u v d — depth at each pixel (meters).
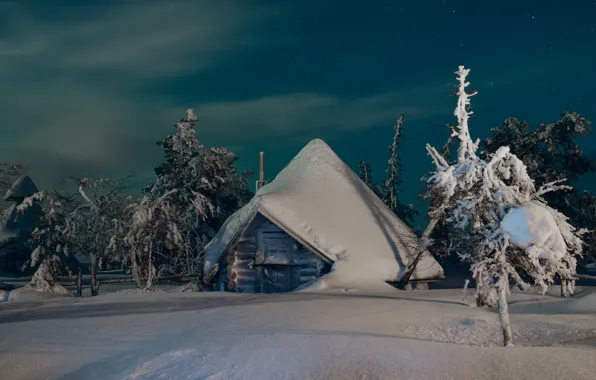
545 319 13.77
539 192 12.73
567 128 40.50
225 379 8.97
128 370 9.99
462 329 12.89
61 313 16.66
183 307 16.91
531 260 11.38
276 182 31.42
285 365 9.30
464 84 18.67
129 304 18.62
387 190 52.66
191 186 39.97
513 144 41.09
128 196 32.47
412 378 8.48
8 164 40.16
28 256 52.66
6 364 10.45
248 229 29.11
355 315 14.09
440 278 28.11
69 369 10.20
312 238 27.41
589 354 9.38
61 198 32.44
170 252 34.03
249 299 18.91
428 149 17.38
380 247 27.47
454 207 13.57
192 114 41.41
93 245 32.56
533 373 8.49
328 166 30.94
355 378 8.60
